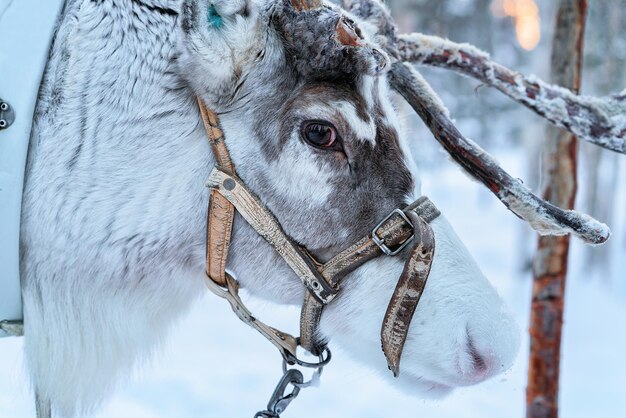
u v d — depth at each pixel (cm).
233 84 217
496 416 507
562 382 633
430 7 1587
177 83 224
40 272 232
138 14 225
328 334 239
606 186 1471
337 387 541
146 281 240
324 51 214
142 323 246
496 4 1941
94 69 223
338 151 220
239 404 506
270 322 575
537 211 237
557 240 325
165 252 234
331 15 214
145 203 228
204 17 208
